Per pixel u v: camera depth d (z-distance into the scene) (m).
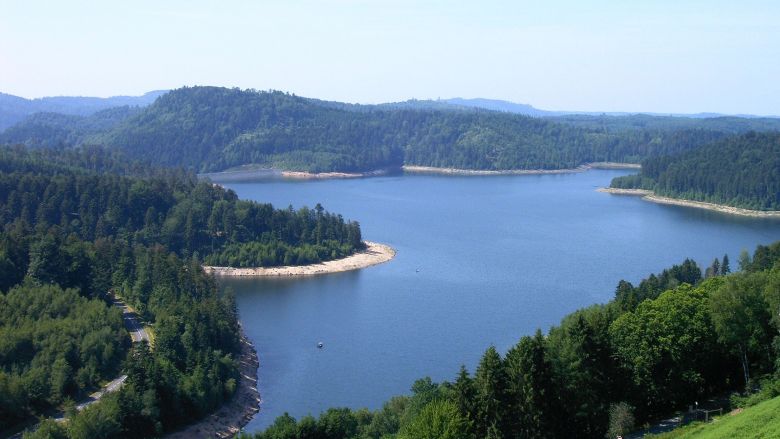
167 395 137.62
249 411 149.12
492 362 91.88
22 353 144.88
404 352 183.12
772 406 85.56
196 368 147.50
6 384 131.50
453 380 162.75
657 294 177.88
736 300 103.75
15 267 182.62
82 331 153.62
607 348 99.94
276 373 170.00
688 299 109.44
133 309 191.25
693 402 105.88
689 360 104.75
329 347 187.75
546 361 92.06
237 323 197.12
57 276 182.12
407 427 94.94
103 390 143.62
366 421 122.00
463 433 84.69
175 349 155.88
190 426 138.12
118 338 159.00
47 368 141.12
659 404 104.81
